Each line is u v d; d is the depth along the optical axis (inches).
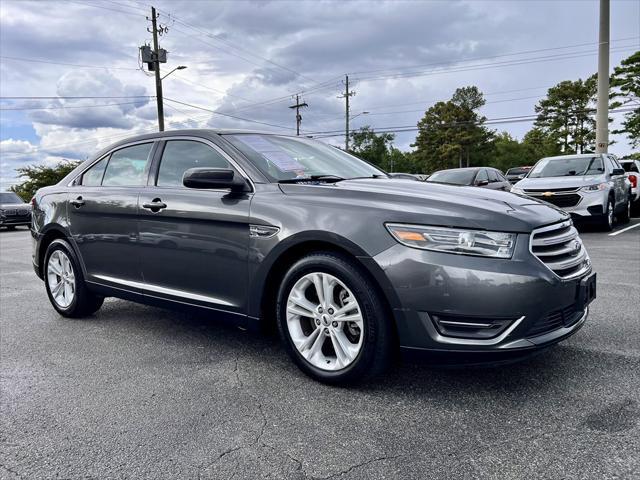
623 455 84.0
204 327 169.2
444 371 123.0
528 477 79.0
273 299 128.2
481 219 102.3
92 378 125.3
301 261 117.2
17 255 402.9
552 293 101.9
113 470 84.6
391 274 103.6
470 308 99.0
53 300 188.9
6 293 235.9
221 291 132.3
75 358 140.4
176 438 94.7
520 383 114.6
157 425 99.9
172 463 86.2
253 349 145.1
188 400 111.1
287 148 150.0
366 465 83.9
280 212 120.0
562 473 79.7
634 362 124.8
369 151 3203.7
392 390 113.2
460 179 508.1
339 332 114.0
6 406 110.2
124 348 148.3
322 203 116.5
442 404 105.7
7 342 156.4
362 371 110.3
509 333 99.3
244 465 85.0
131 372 128.7
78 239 172.6
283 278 121.5
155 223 145.7
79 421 102.3
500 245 101.0
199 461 86.6
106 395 114.7
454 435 92.9
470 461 84.0
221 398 111.8
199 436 95.2
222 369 129.4
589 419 96.8
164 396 113.6
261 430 96.9
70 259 177.6
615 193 425.7
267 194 125.3
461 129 3267.7
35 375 128.1
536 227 105.0
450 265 100.3
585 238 377.4
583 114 2637.8
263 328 127.6
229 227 128.7
